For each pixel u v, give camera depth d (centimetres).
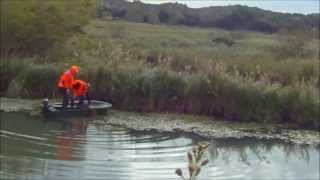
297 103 2708
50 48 3728
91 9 3881
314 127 2666
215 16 10488
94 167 1789
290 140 2380
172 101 2881
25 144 2033
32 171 1703
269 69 3353
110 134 2286
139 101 2895
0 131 2228
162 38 6575
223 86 2784
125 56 3491
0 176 1634
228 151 2130
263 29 9931
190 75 2966
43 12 3628
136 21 9444
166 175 1747
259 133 2483
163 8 10250
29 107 2769
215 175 1802
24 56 3584
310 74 3306
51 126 2370
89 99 2728
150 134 2327
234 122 2695
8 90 3061
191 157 544
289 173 1833
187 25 10306
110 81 2952
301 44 4778
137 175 1731
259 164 1952
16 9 3559
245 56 4072
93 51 3556
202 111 2833
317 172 1827
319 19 8969
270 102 2720
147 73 2936
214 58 3750
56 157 1880
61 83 2620
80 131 2305
